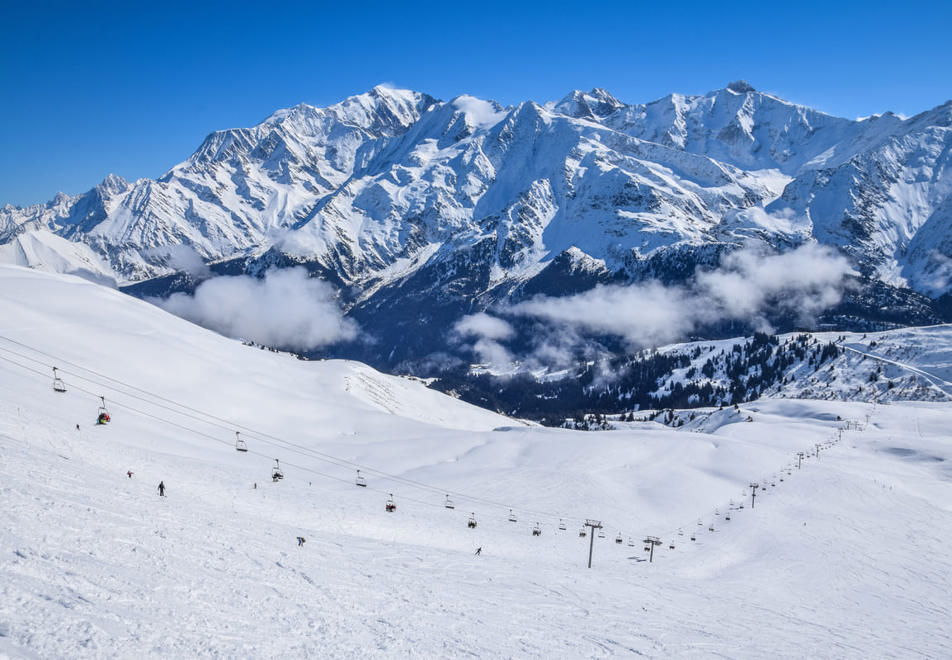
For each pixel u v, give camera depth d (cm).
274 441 12306
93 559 2747
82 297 15862
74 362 11869
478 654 2956
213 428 11644
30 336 12306
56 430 6028
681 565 7662
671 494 11312
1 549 2491
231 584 3058
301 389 17762
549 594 4791
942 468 14625
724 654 3900
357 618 3103
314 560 4134
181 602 2609
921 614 6309
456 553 5981
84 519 3250
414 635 3033
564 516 9562
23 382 9181
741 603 5919
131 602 2425
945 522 10675
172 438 9531
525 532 8212
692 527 9919
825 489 12006
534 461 13088
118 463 5703
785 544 8925
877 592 7069
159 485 4925
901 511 11125
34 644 1847
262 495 6462
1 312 12900
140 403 11262
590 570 6525
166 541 3425
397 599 3659
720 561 8131
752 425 18750
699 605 5541
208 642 2291
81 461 5181
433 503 9075
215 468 7512
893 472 13938
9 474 3638
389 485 10094
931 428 18388
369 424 15512
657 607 5088
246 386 15100
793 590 6850
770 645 4366
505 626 3578
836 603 6462
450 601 3909
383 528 6512
